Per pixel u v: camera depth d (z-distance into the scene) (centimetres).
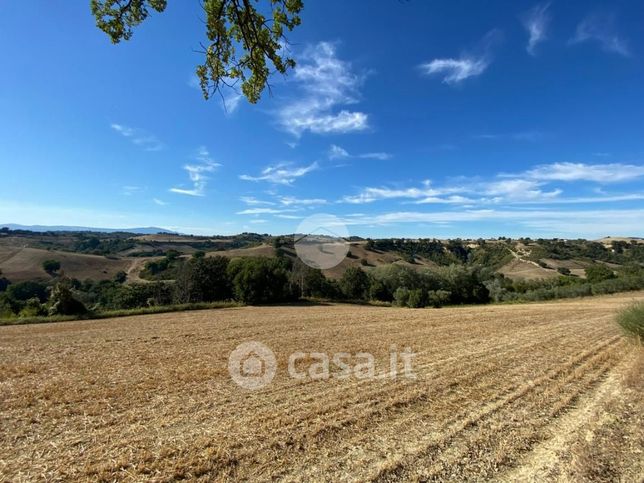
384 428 664
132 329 2106
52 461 556
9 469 534
